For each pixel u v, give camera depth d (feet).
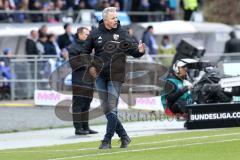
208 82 93.04
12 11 149.38
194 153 69.26
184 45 115.65
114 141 81.56
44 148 77.71
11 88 131.64
